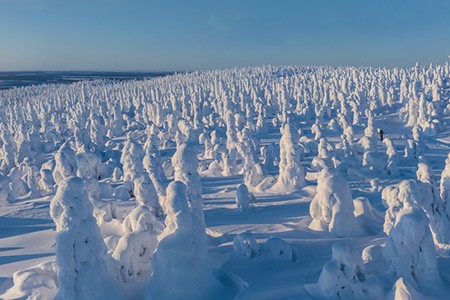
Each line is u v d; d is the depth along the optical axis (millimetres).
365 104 64812
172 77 198375
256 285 9312
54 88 185250
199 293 8938
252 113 66312
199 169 31469
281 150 22359
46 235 16547
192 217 9227
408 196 10648
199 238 9258
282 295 8758
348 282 8570
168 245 8906
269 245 11250
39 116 92188
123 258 9492
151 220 11898
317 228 13883
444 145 37406
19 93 169250
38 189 29281
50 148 55219
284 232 13781
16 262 13453
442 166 26891
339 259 8695
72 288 8156
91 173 21672
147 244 10016
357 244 12094
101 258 8547
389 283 8914
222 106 77188
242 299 8680
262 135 50906
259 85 111438
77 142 46781
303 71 174500
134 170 25094
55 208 8156
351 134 38875
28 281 9711
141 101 98500
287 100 78000
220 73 186875
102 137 51469
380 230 13609
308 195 20609
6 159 44219
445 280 9039
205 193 23406
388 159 27359
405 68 120500
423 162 13508
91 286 8234
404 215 8859
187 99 88625
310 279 9477
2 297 9680
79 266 8211
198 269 9109
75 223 8172
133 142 27484
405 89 68125
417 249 8781
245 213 17656
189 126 52469
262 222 15664
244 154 24266
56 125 74188
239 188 17984
